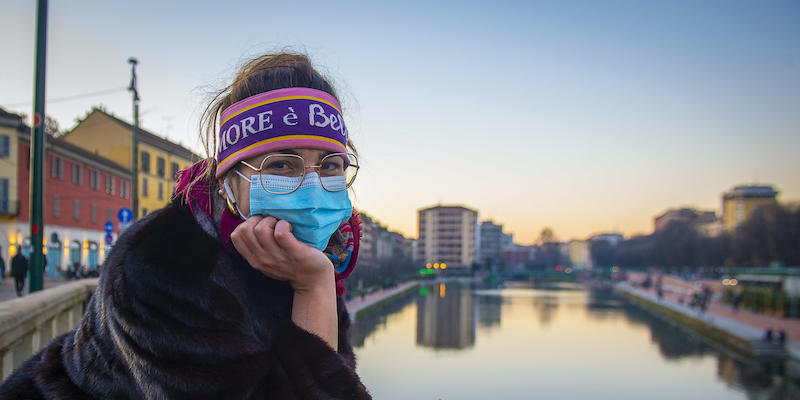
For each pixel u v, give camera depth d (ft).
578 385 85.05
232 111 2.93
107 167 104.12
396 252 322.96
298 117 2.84
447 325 144.77
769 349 110.52
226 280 2.74
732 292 199.82
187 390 2.39
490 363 96.78
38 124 22.82
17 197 79.25
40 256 23.35
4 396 2.85
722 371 99.55
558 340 129.49
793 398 81.30
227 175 2.96
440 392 69.31
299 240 2.92
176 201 2.87
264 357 2.67
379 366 84.74
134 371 2.47
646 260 478.59
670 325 164.55
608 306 224.94
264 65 3.19
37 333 10.82
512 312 187.83
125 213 43.16
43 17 22.72
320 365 2.72
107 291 2.59
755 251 258.98
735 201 419.33
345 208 3.09
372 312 150.20
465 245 464.24
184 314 2.48
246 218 2.89
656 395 81.51
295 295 2.90
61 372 2.90
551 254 636.48
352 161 3.50
